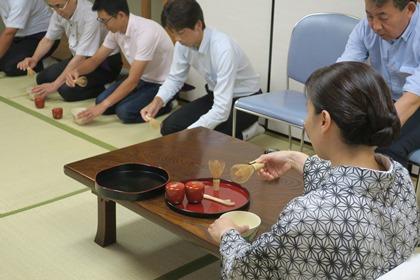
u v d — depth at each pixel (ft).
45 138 10.60
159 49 11.68
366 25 7.91
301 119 8.21
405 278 3.03
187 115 10.37
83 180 6.32
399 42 7.45
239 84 10.09
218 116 9.32
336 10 9.68
